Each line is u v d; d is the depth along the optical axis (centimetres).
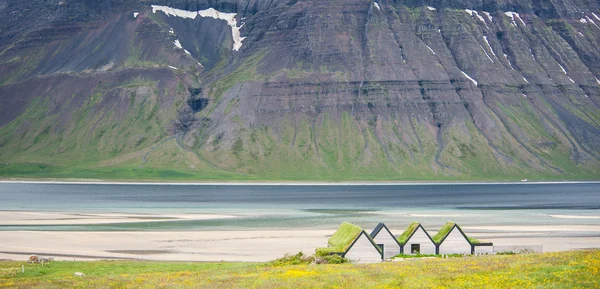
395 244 11625
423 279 8175
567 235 16550
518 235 16512
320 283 8181
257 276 8875
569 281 7588
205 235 16525
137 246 14588
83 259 12756
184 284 8394
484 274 8319
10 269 10650
